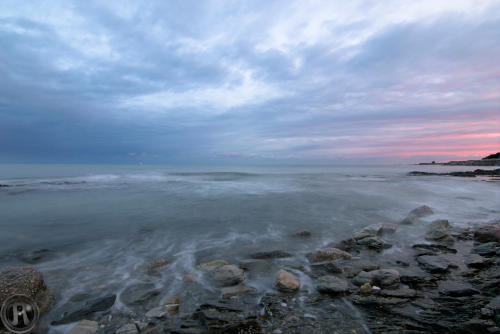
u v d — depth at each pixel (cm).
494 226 724
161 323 341
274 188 1991
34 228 870
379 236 752
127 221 963
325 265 543
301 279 477
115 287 452
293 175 3653
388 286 430
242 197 1527
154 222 948
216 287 448
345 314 358
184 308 379
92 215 1060
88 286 457
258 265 545
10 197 1540
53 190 1861
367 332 319
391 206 1245
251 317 352
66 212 1118
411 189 1897
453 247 652
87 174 3803
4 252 646
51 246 693
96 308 381
